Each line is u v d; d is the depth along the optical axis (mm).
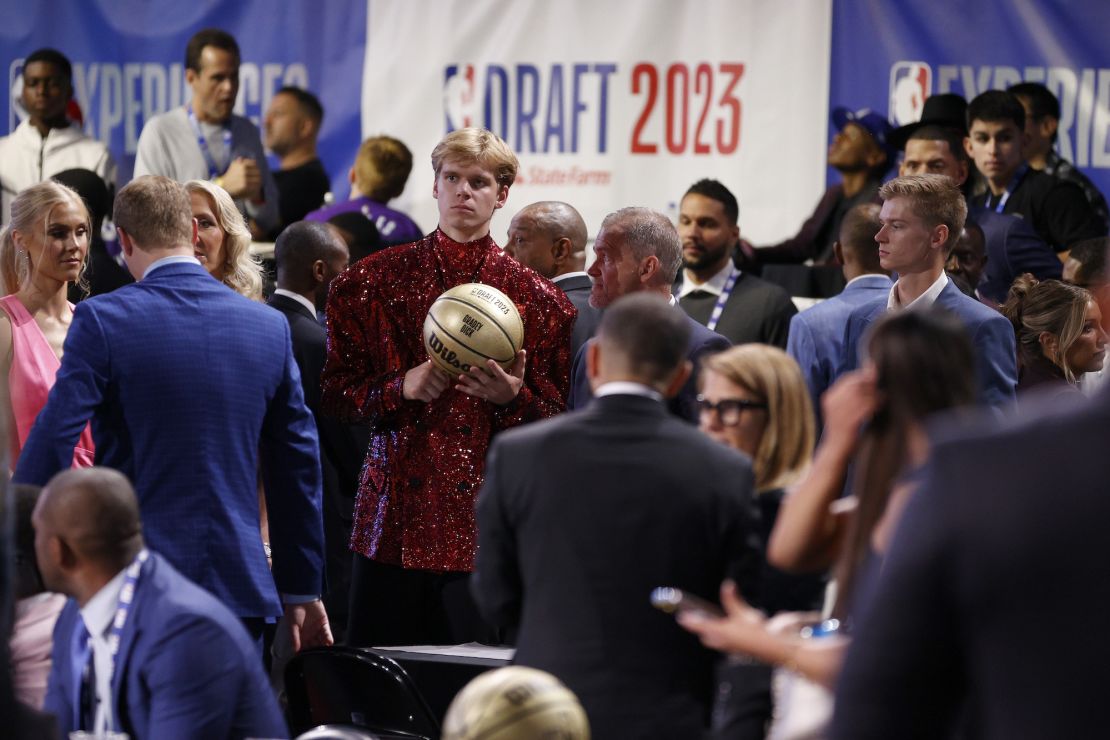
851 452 6574
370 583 11398
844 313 12656
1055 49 17859
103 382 9602
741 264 18359
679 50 18469
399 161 19031
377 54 19047
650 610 7082
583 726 6094
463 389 10672
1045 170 17828
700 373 9508
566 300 11570
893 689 4105
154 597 7715
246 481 9945
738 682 6941
